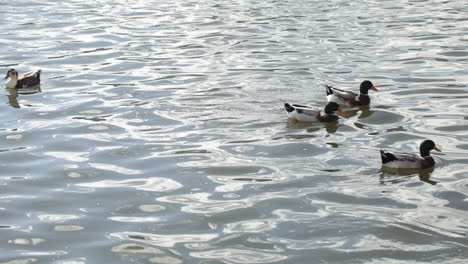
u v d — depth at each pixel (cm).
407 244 1680
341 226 1759
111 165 2120
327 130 2380
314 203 1877
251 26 3769
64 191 1961
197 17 3997
